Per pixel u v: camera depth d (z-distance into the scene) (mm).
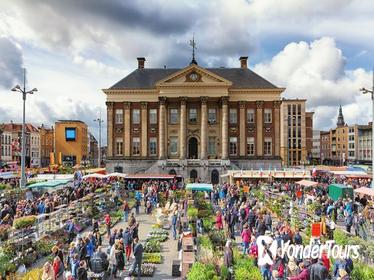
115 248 22250
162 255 27656
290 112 152750
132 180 67750
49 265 17312
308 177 64125
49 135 160250
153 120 83375
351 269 18719
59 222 31531
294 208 37781
